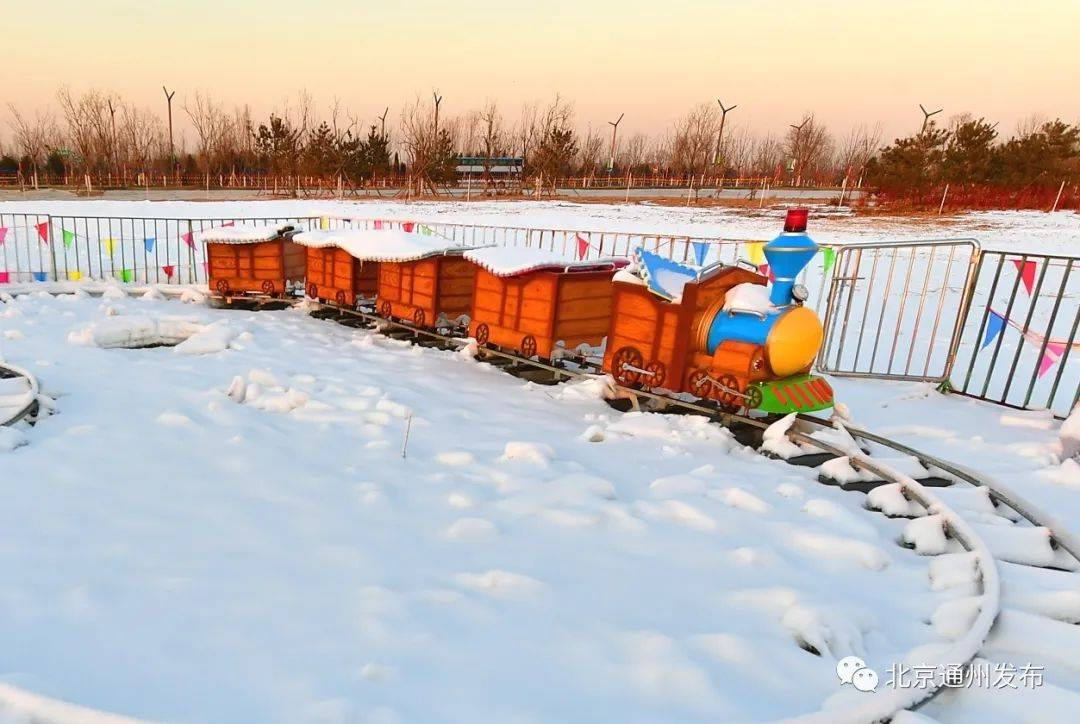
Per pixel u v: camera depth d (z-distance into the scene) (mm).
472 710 2197
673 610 2881
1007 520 3957
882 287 12656
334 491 3973
